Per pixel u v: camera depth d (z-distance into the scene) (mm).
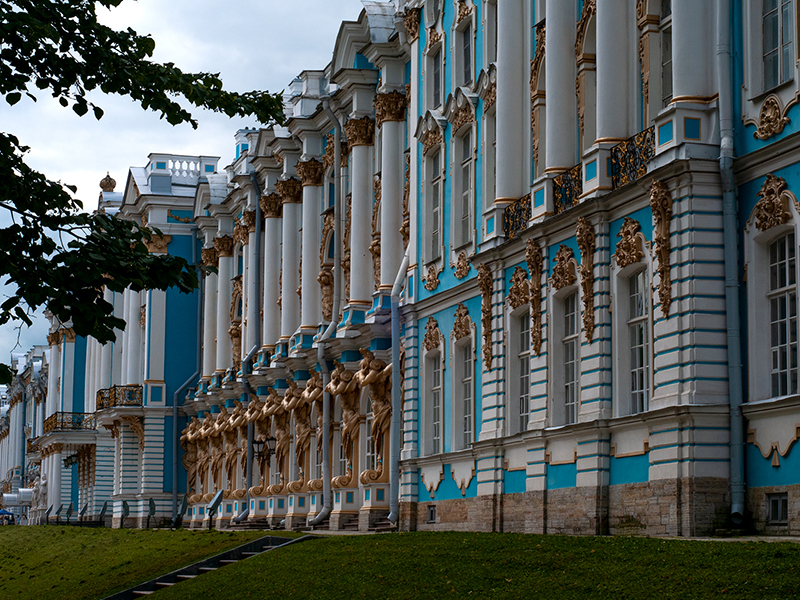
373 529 33406
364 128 37344
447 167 30531
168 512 57781
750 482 19172
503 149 27078
